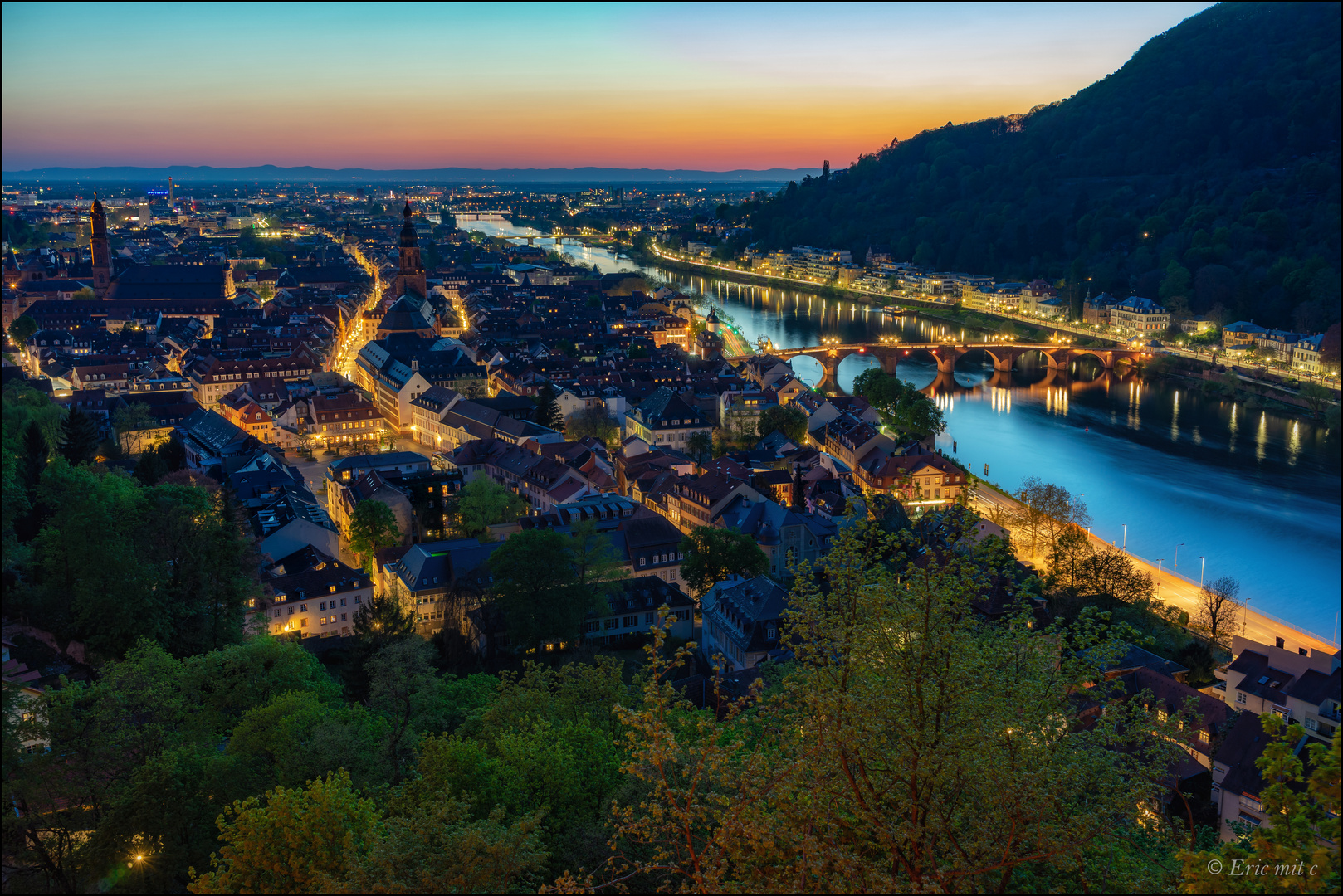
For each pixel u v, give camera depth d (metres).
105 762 66.38
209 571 112.62
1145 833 53.06
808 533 166.75
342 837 53.44
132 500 108.56
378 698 90.25
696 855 44.91
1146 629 139.62
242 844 52.34
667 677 125.50
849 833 44.59
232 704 87.44
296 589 141.38
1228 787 92.19
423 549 153.25
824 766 43.41
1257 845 38.69
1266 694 106.50
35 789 59.72
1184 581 179.50
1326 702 100.25
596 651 123.50
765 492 195.50
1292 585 178.62
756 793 41.88
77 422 168.00
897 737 43.12
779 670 94.50
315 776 71.56
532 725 77.50
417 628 144.62
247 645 91.12
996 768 40.88
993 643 47.94
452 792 67.94
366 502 168.62
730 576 146.38
